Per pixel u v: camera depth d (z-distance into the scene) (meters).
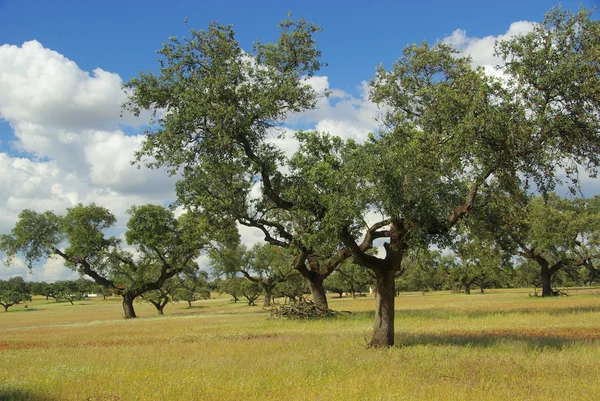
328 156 23.89
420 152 14.69
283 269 63.06
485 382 10.31
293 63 18.53
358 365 12.55
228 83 17.09
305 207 18.91
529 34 13.36
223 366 12.84
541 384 9.96
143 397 9.74
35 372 13.18
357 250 16.53
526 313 30.05
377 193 14.69
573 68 12.52
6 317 70.19
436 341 17.31
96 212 46.88
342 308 47.28
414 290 123.56
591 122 12.88
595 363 12.10
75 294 148.75
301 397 9.27
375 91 19.34
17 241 44.88
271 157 19.69
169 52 17.39
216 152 17.66
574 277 62.44
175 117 16.77
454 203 16.08
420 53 18.47
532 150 13.27
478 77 13.61
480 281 95.81
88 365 14.12
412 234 15.05
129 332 27.83
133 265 48.78
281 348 16.39
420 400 8.91
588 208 52.16
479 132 13.16
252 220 30.72
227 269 52.66
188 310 72.00
